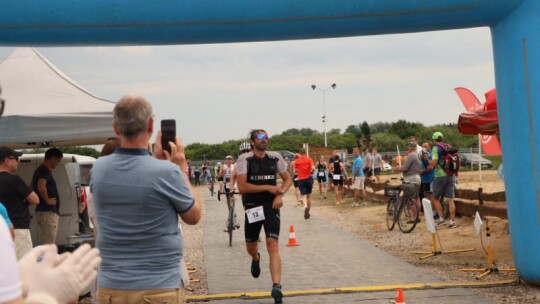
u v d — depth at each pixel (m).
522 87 8.09
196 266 11.17
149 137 4.14
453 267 10.18
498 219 15.10
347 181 28.38
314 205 25.00
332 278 9.52
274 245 8.03
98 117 8.82
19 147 9.53
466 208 15.70
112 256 4.04
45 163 9.48
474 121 12.62
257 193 8.19
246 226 8.44
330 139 97.38
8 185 7.65
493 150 17.28
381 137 97.88
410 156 15.02
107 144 5.85
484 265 10.17
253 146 8.23
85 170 9.45
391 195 15.75
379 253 11.93
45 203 9.45
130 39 7.94
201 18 7.84
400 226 15.09
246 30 8.00
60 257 1.94
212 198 33.81
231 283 9.34
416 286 8.62
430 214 11.39
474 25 8.37
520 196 8.22
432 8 8.05
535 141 8.02
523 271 8.35
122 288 3.99
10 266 1.72
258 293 8.51
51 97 8.96
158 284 4.02
